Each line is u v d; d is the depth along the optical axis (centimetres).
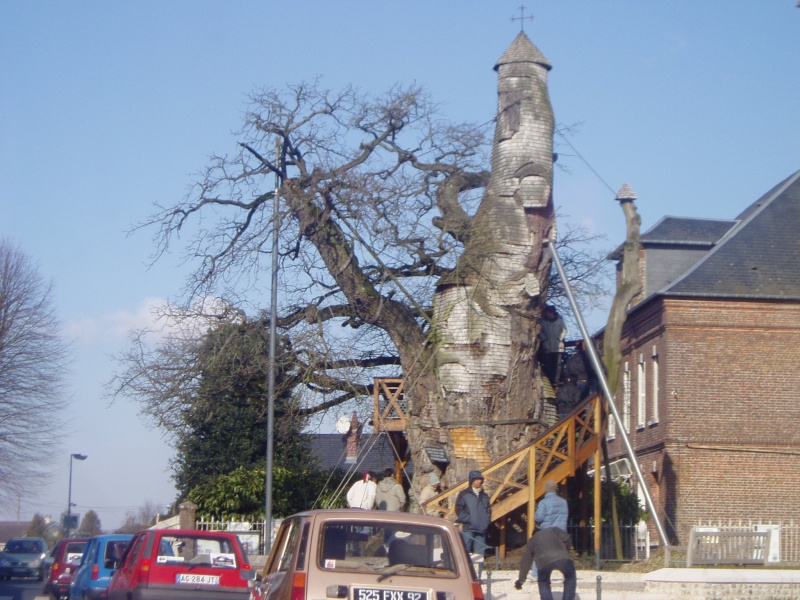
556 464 2250
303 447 3350
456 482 2214
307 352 2428
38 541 3878
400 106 2309
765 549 1753
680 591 1595
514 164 2317
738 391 3062
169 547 1477
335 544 858
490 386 2256
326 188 2256
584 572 1780
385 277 2339
